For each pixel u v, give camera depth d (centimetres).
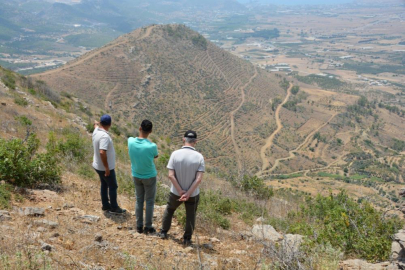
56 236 496
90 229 558
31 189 708
